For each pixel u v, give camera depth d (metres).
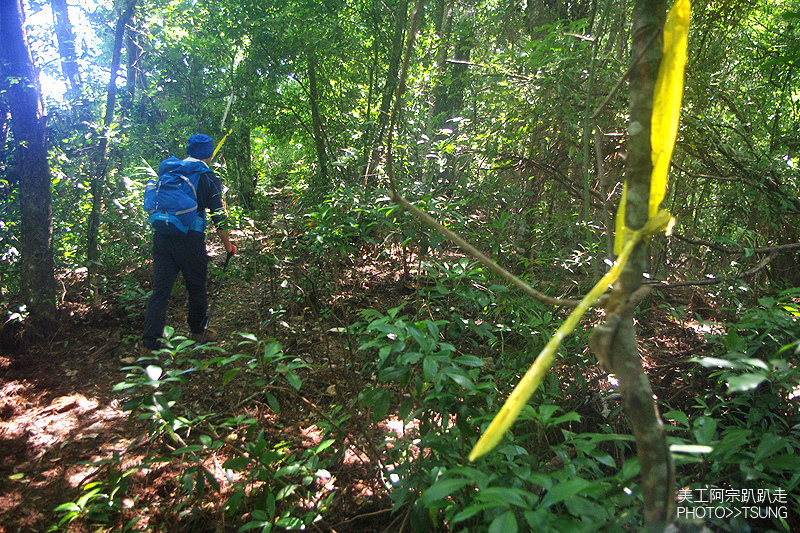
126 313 4.59
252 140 9.38
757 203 3.27
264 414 2.89
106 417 3.00
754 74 4.21
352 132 5.74
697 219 3.80
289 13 5.95
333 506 2.16
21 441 2.73
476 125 3.95
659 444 0.96
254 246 4.01
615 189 3.28
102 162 4.91
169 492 2.32
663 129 0.94
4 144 4.62
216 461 2.44
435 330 1.58
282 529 1.86
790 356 2.03
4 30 3.82
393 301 4.04
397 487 1.78
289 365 1.78
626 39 3.79
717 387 2.34
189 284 3.71
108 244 5.38
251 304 4.64
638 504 1.24
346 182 5.18
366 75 6.25
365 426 2.47
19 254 4.32
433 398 1.57
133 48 7.60
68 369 3.63
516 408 0.83
